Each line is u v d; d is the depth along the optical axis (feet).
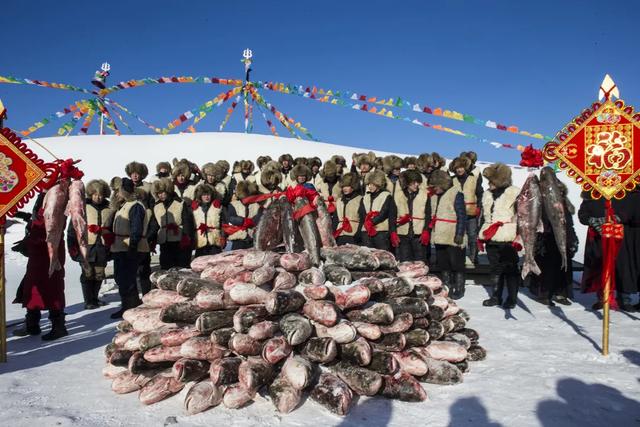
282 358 11.86
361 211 26.45
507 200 22.68
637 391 12.14
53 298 18.57
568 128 16.12
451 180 25.43
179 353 12.58
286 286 13.09
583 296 26.20
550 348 16.07
